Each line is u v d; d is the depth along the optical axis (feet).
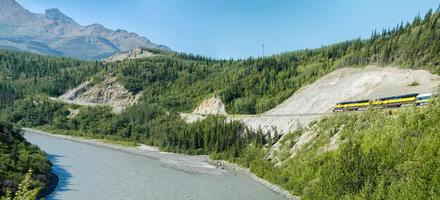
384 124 214.90
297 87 554.87
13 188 200.13
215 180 291.17
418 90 312.71
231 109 579.48
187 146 455.22
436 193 133.49
